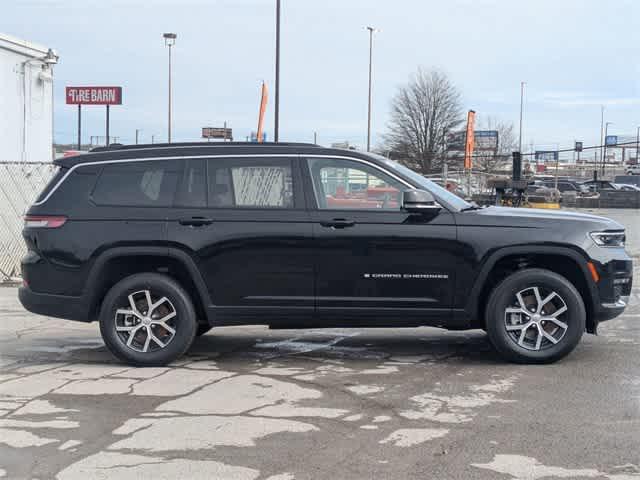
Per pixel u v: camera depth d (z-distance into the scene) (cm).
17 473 455
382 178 708
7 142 2017
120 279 742
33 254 727
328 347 809
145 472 453
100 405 591
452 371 690
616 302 705
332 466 460
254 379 667
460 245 693
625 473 445
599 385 637
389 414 561
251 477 444
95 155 738
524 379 658
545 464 460
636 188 5516
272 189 712
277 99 2797
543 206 3177
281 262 701
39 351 801
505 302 699
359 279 699
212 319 713
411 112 5400
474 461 466
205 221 705
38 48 2098
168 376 681
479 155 5794
